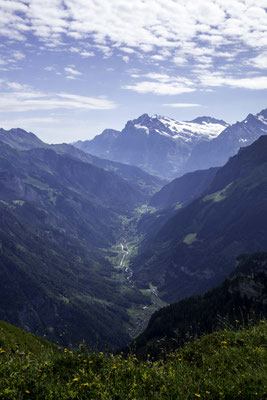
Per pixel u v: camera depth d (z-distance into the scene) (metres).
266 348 11.60
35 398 9.41
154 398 9.05
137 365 11.59
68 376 10.73
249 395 8.77
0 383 9.85
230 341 12.86
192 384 9.55
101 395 9.18
